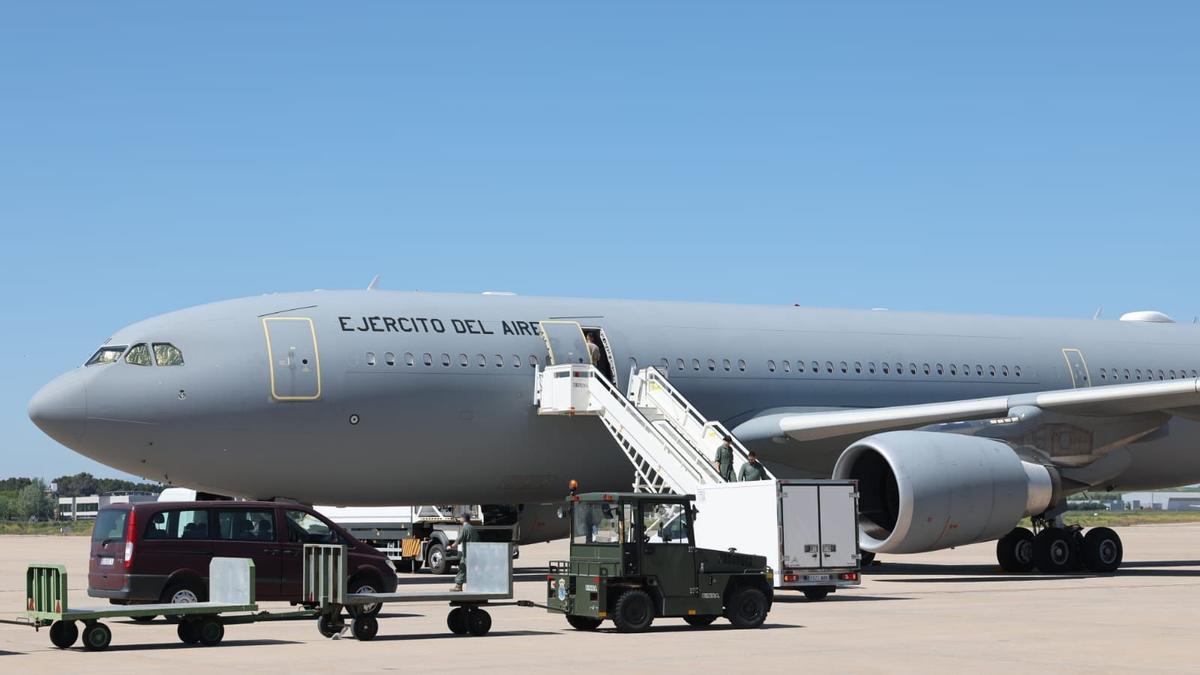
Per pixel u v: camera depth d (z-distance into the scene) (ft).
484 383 84.89
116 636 53.72
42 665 43.68
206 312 81.15
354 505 85.61
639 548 53.36
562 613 59.77
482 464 85.71
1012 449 83.46
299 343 80.48
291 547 60.39
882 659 43.70
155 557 58.34
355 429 81.00
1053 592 73.87
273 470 80.12
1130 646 47.16
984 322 107.14
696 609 53.72
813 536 66.18
